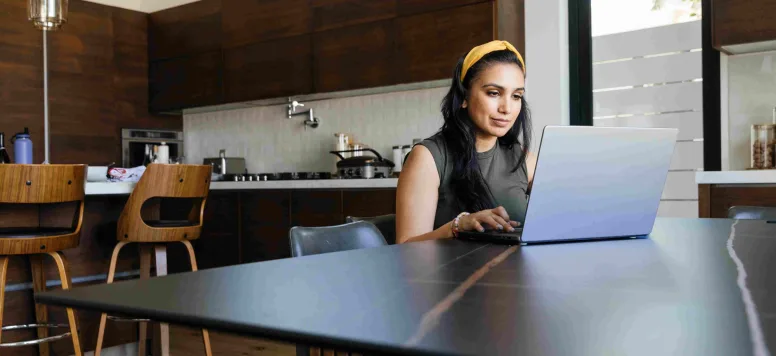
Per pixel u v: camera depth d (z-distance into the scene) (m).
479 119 1.65
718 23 3.62
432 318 0.53
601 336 0.46
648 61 4.17
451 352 0.43
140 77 6.18
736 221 1.60
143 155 6.16
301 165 5.68
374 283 0.70
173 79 6.01
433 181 1.63
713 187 3.28
